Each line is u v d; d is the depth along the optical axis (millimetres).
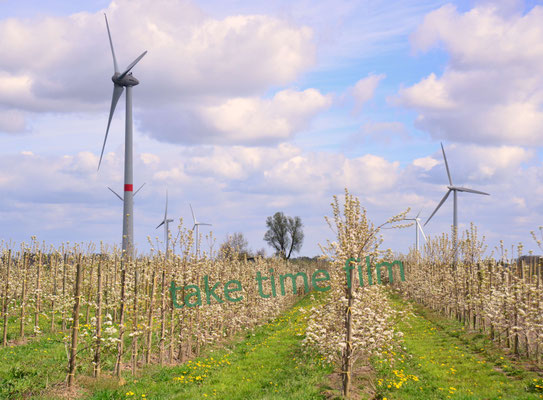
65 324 21516
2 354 16734
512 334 18203
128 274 16938
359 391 13148
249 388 13812
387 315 14258
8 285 19766
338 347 12750
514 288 19422
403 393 13039
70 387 12891
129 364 16703
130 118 47906
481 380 14383
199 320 19828
